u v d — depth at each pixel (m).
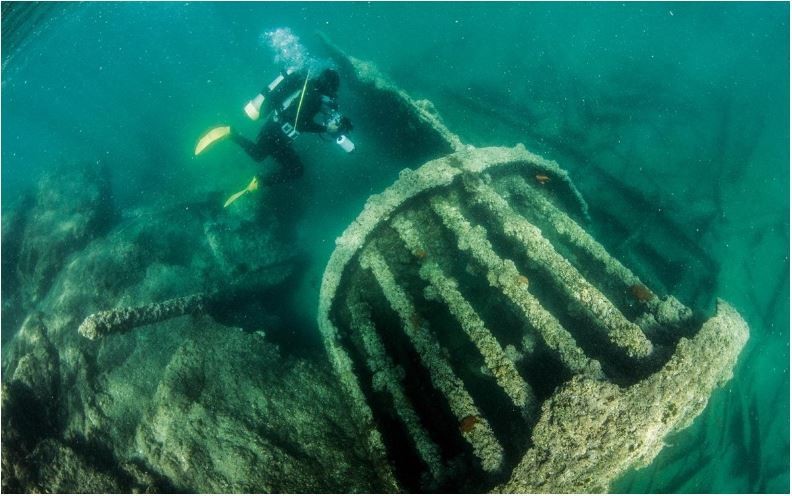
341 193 6.06
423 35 8.66
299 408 3.59
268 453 3.26
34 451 3.63
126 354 4.27
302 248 5.71
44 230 6.64
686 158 5.89
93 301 5.07
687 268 5.02
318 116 4.37
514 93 7.09
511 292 3.01
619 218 5.37
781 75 6.80
